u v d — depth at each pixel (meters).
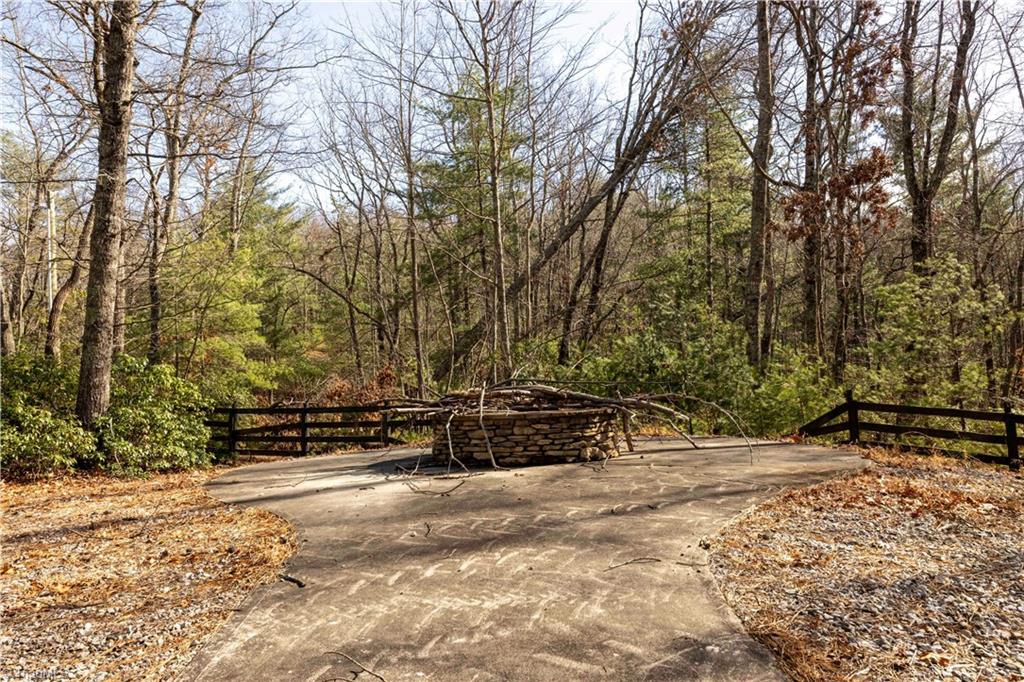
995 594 4.55
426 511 7.11
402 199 22.98
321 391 22.50
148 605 5.05
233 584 5.33
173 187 18.91
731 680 3.52
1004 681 3.46
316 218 34.78
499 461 9.77
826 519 6.36
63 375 12.52
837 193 15.36
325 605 4.69
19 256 21.23
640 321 17.34
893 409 10.05
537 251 26.91
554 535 5.99
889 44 16.77
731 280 29.20
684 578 4.89
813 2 18.47
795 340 29.78
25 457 11.14
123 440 11.82
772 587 4.73
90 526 7.64
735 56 19.42
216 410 14.57
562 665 3.70
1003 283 25.44
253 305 19.20
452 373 21.91
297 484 9.50
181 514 8.05
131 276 17.80
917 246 17.97
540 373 16.55
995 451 11.02
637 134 20.88
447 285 27.33
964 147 23.45
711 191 24.42
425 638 4.09
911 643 3.90
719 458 9.78
